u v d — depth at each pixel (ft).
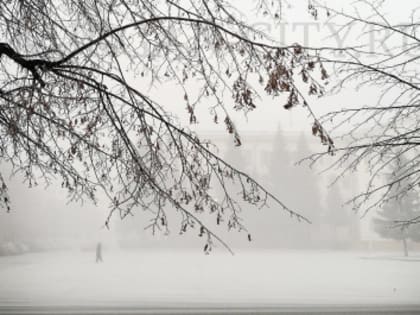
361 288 52.70
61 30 12.73
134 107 10.89
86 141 11.40
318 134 10.53
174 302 40.81
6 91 11.37
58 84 11.90
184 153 11.31
